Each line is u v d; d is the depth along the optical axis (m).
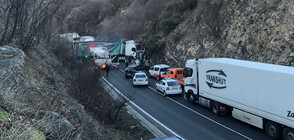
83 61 20.27
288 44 16.22
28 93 7.12
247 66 11.14
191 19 31.11
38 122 5.06
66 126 6.03
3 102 5.38
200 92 15.13
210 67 13.94
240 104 11.69
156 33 38.62
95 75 13.44
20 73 7.90
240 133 10.96
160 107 15.71
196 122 12.65
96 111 11.24
